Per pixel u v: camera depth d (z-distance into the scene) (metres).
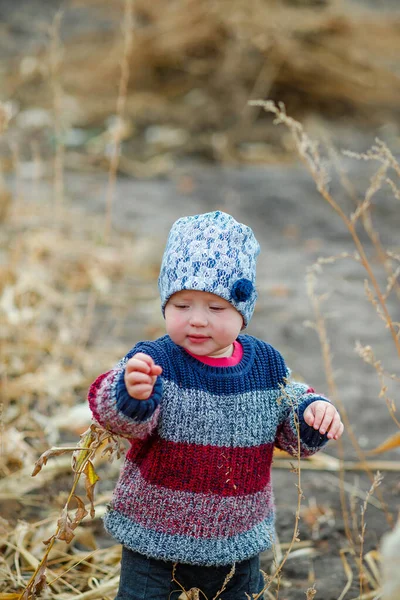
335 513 3.90
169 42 12.11
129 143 10.60
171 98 11.94
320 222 8.64
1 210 6.98
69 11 15.96
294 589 3.31
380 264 7.56
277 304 6.57
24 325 5.39
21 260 6.41
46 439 4.29
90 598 3.10
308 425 2.59
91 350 5.41
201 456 2.52
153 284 6.76
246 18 12.05
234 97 11.65
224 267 2.51
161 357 2.55
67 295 6.27
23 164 9.34
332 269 7.38
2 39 13.91
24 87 11.63
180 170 10.10
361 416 4.92
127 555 2.63
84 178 9.41
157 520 2.54
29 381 4.77
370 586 3.34
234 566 2.57
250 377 2.62
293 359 5.67
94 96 11.86
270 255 7.67
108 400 2.38
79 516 2.61
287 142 11.06
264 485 2.65
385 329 6.23
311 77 12.23
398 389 5.32
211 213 2.59
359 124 12.26
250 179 9.95
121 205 8.59
